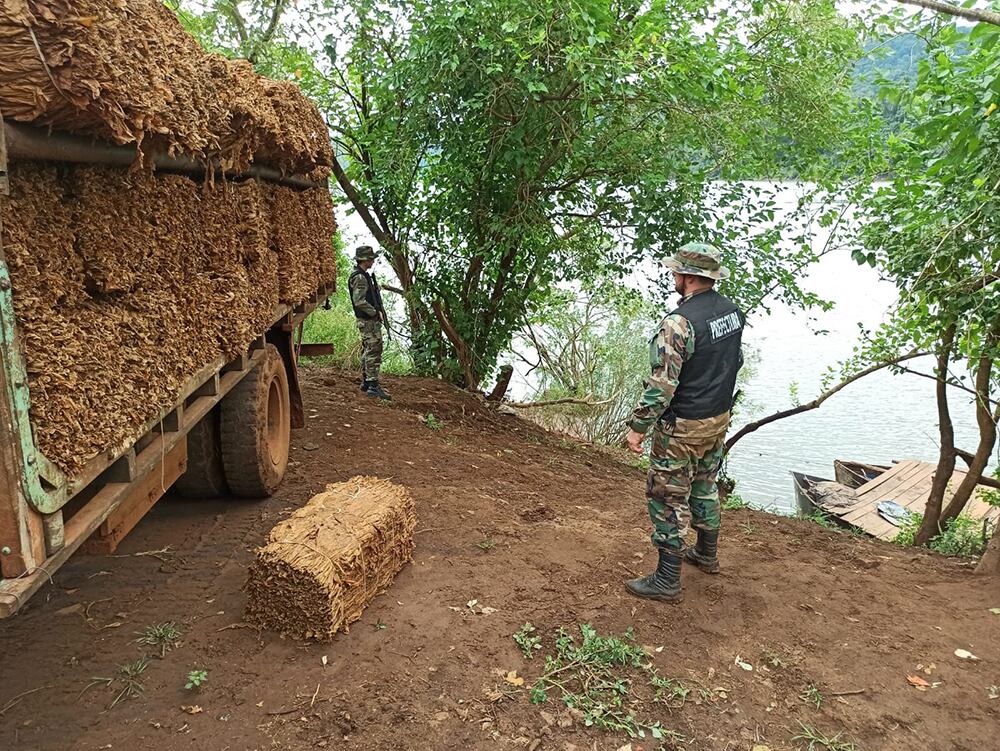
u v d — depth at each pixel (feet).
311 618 10.53
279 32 29.91
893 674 10.85
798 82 28.40
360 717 9.16
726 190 29.40
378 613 11.53
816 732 9.59
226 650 10.41
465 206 30.45
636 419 11.62
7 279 5.64
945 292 18.61
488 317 35.50
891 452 54.39
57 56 5.76
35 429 6.04
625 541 15.35
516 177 29.17
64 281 6.70
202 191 10.55
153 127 7.37
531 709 9.56
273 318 14.58
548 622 11.60
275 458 16.61
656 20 24.17
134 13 7.43
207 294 10.59
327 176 20.15
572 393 45.29
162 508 15.56
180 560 13.19
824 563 15.33
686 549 14.26
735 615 12.33
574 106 26.03
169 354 9.05
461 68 25.20
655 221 29.84
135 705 9.26
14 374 5.72
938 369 23.76
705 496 13.34
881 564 15.58
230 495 16.08
